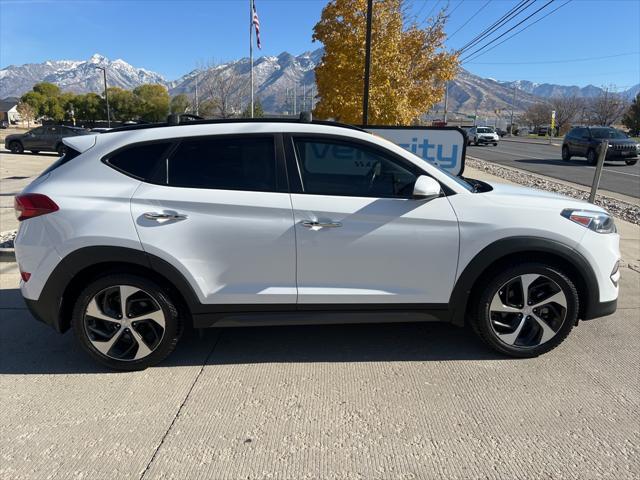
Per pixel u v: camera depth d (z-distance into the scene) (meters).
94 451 2.69
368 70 11.77
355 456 2.65
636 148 21.34
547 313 3.67
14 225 8.17
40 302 3.42
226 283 3.44
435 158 7.43
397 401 3.17
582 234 3.50
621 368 3.59
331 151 3.49
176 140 3.46
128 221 3.31
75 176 3.42
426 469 2.56
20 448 2.71
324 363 3.68
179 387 3.35
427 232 3.43
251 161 3.46
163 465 2.58
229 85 36.41
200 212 3.35
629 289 5.27
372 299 3.50
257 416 3.01
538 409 3.08
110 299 3.49
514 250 3.45
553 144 45.34
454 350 3.88
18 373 3.55
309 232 3.38
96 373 3.55
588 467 2.57
